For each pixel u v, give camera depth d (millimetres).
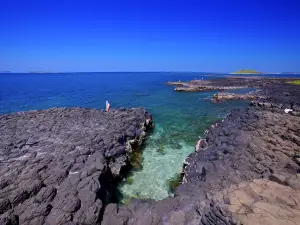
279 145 13516
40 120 22672
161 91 61000
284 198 7086
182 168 15328
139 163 16297
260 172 10633
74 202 9141
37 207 8891
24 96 50906
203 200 8836
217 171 11188
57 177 11008
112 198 11898
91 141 16422
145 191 12820
